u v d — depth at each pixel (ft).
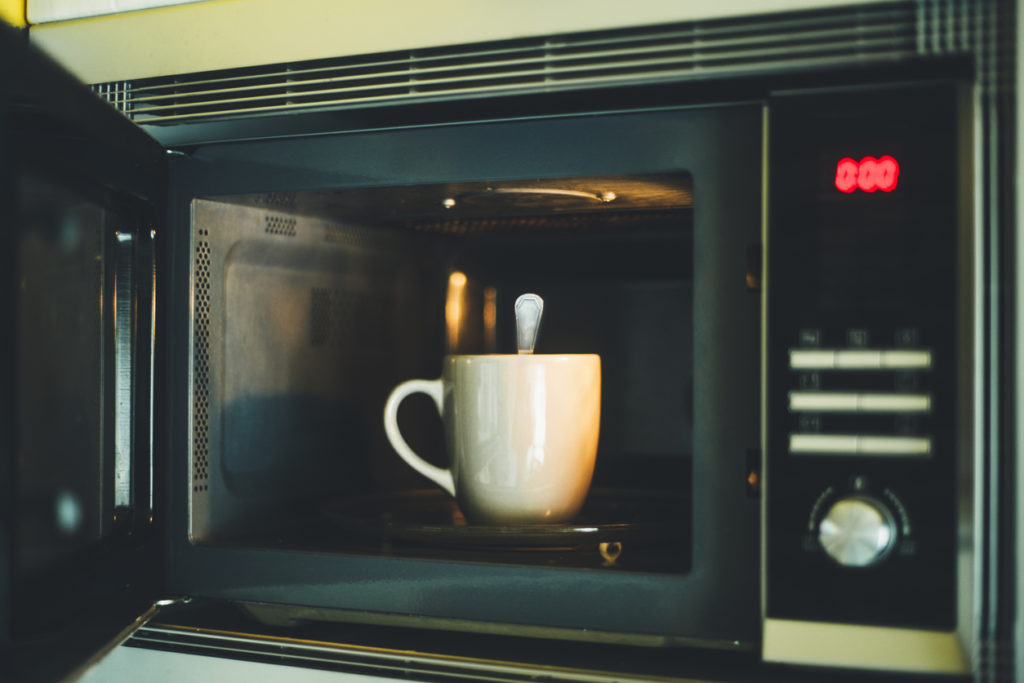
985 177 1.16
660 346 2.00
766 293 1.23
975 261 1.16
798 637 1.20
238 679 1.47
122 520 1.51
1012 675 1.14
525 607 1.37
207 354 1.60
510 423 1.53
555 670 1.33
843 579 1.19
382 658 1.41
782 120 1.23
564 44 1.35
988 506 1.15
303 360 1.83
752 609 1.27
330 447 1.89
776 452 1.22
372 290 2.02
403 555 1.47
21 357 1.24
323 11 1.46
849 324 1.20
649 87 1.31
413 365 2.15
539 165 1.38
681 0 1.29
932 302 1.17
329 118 1.46
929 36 1.18
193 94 1.53
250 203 1.64
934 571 1.16
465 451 1.58
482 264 2.14
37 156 1.21
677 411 1.98
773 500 1.22
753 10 1.26
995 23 1.16
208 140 1.54
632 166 1.34
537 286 2.10
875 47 1.20
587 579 1.34
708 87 1.28
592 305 2.06
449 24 1.40
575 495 1.59
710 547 1.29
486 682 1.35
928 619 1.16
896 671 1.17
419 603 1.42
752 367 1.28
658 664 1.34
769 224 1.23
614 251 2.03
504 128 1.40
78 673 1.31
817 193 1.22
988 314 1.16
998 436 1.15
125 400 1.53
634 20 1.32
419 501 1.91
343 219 1.87
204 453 1.60
